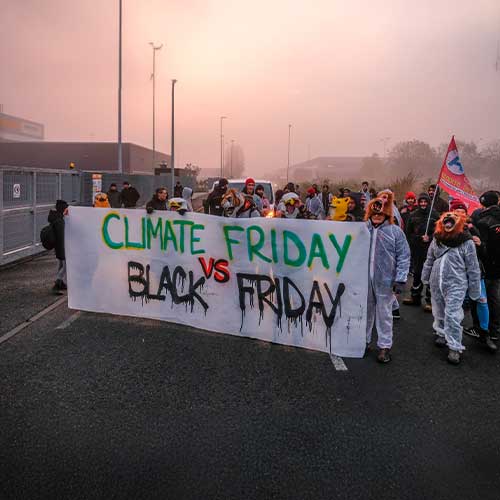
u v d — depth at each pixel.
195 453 3.15
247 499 2.70
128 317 6.30
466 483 2.87
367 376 4.48
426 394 4.12
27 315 6.39
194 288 5.82
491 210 5.46
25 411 3.71
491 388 4.27
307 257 5.12
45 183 12.36
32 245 11.57
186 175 54.72
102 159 67.25
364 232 4.86
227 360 4.81
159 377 4.37
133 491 2.76
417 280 7.37
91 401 3.88
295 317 5.22
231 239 5.53
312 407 3.82
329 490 2.78
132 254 6.18
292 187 11.83
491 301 5.35
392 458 3.12
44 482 2.83
